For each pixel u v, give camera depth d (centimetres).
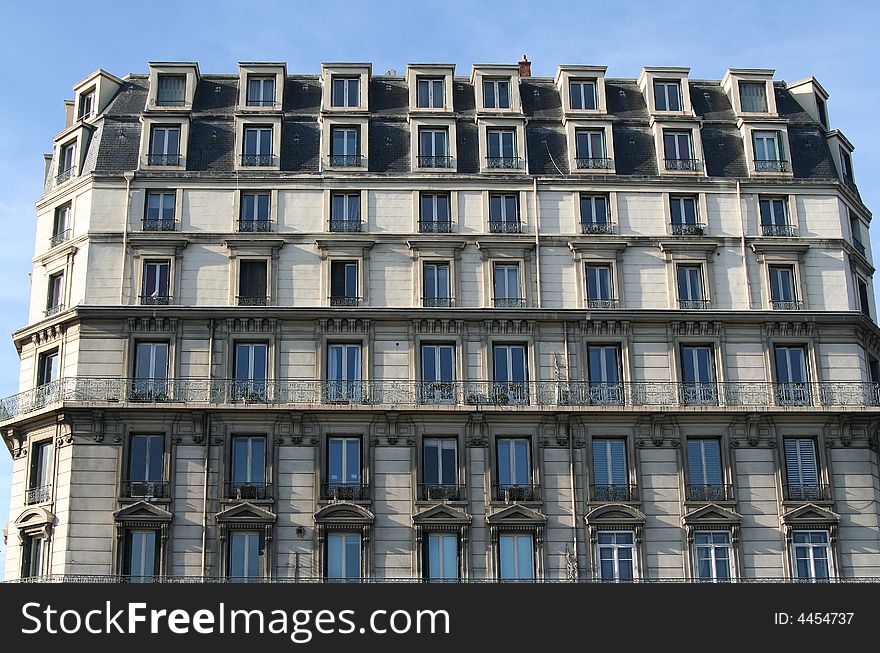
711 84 6309
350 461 5334
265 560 5138
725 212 5856
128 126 5941
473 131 5988
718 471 5397
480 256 5697
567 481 5328
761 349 5600
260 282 5619
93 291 5553
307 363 5459
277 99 6009
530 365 5506
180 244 5628
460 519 5222
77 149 5925
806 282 5772
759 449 5425
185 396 5366
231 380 5406
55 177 5956
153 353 5453
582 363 5525
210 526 5175
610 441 5419
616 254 5728
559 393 5462
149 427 5309
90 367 5400
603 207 5853
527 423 5403
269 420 5347
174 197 5738
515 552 5228
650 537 5269
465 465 5322
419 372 5466
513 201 5834
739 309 5672
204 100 6053
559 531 5253
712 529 5288
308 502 5238
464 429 5381
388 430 5356
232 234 5644
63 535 5125
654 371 5531
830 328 5656
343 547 5203
